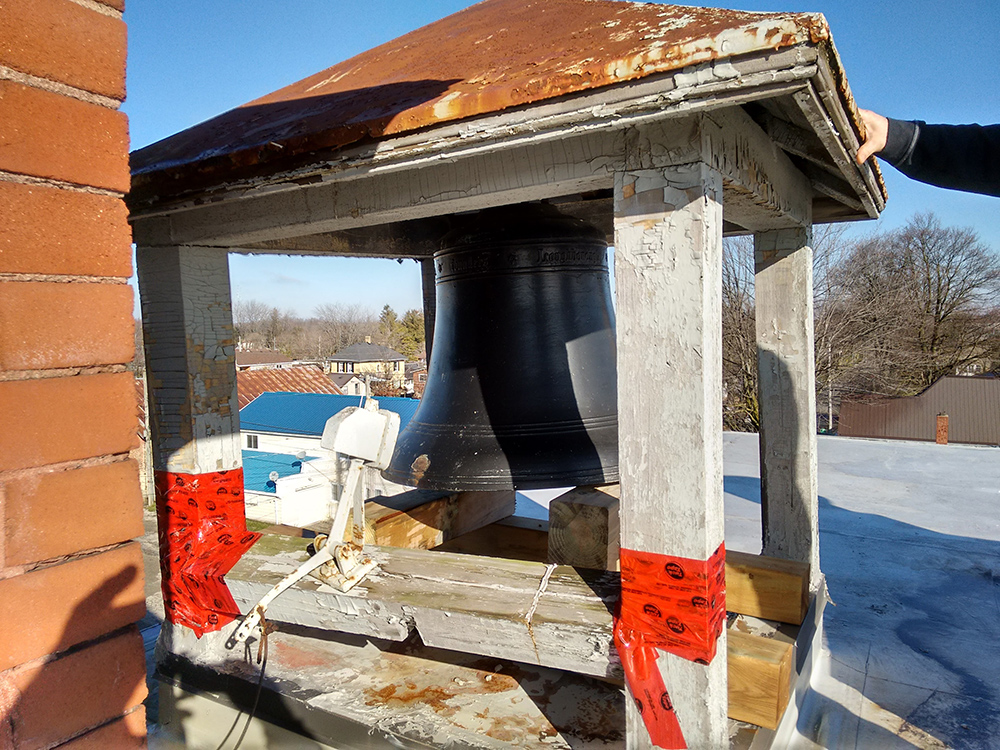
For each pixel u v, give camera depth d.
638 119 1.19
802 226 2.17
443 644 1.70
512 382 2.38
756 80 1.07
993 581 3.02
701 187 1.27
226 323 2.26
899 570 3.15
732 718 1.72
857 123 1.40
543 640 1.54
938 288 26.14
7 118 1.00
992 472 4.90
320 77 2.50
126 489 1.16
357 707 1.95
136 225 2.18
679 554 1.34
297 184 1.62
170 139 2.32
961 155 1.50
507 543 3.17
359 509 1.95
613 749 1.73
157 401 2.24
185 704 2.26
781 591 2.03
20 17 1.02
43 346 1.05
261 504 13.20
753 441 6.26
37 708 1.06
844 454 5.62
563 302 2.45
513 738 1.79
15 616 1.03
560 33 1.70
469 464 2.24
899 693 2.20
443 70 1.69
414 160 1.43
